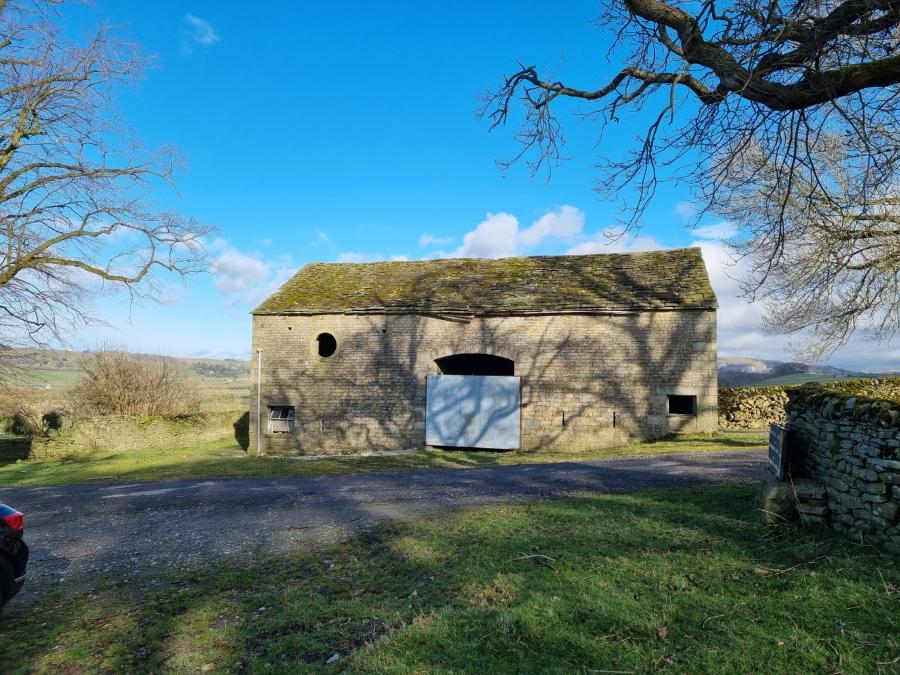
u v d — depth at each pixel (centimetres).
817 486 579
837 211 1213
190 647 410
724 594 419
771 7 499
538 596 431
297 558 620
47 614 495
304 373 1861
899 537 465
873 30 508
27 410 2255
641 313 1606
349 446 1808
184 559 647
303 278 2161
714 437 1482
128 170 1463
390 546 627
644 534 582
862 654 324
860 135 537
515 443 1680
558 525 649
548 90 733
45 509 1020
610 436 1605
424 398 1769
